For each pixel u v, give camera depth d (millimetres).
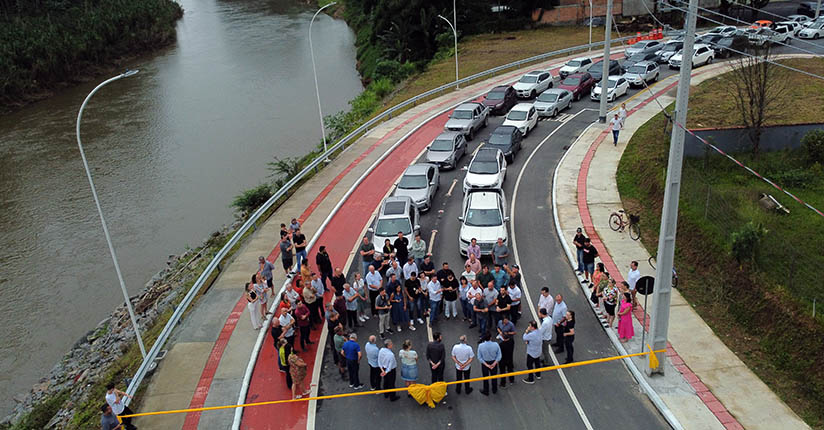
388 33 63969
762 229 17719
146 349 18688
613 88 38625
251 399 15523
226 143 45875
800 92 33906
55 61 65625
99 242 32312
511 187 27766
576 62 45656
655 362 14945
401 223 21719
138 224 33969
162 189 38281
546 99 38156
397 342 17188
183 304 19016
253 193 30719
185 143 46250
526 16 71125
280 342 15680
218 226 33062
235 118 51906
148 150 45156
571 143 32594
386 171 30656
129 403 15570
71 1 85438
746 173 23984
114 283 28484
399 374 16141
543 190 27188
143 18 84750
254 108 54688
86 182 39906
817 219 20047
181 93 60812
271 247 23766
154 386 16219
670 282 14398
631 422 13977
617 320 17281
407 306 17766
